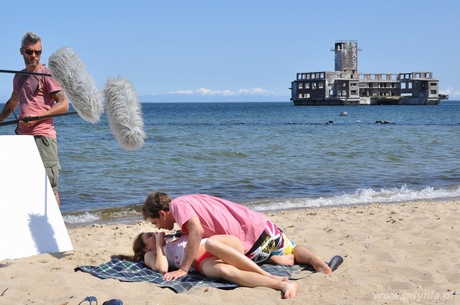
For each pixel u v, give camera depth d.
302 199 10.34
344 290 4.32
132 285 4.43
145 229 7.05
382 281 4.55
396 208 8.48
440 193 10.90
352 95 135.12
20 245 5.21
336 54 136.00
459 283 4.51
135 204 9.84
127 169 14.21
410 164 15.96
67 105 5.66
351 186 12.00
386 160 16.98
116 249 5.70
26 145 5.49
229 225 4.75
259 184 12.20
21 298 4.07
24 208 5.33
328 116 66.94
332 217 7.66
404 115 69.69
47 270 4.80
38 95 5.60
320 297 4.15
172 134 30.78
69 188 11.44
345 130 35.50
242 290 4.29
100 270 4.78
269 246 4.87
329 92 135.75
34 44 5.48
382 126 41.31
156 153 18.12
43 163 5.70
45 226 5.41
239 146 21.69
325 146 21.94
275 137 28.19
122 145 5.11
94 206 9.75
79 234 6.64
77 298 4.05
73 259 5.20
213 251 4.52
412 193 10.89
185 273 4.63
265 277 4.38
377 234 6.36
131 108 5.06
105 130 32.12
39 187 5.48
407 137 27.78
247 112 86.38
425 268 4.85
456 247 5.66
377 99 139.62
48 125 5.70
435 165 15.68
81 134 28.72
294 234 6.50
